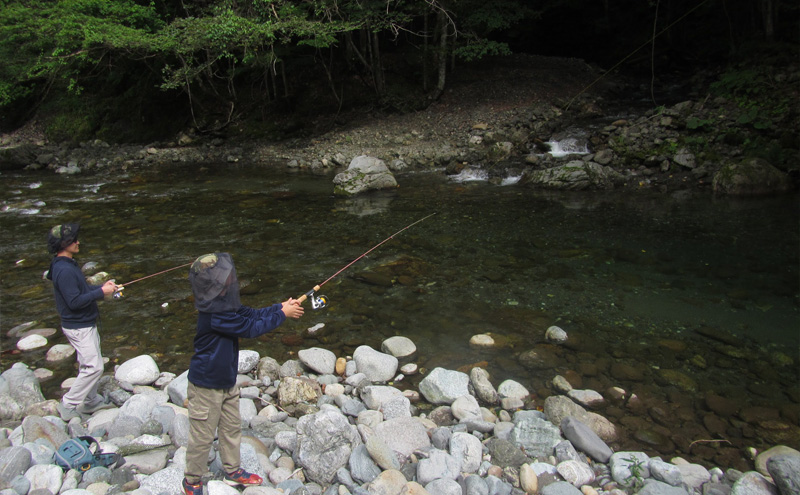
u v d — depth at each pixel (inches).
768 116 446.3
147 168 609.3
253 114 755.4
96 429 144.4
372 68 748.0
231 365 106.7
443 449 139.0
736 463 137.8
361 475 123.5
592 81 707.4
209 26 597.3
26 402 156.9
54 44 708.0
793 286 238.7
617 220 340.8
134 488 115.6
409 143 600.7
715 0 721.0
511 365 188.1
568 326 213.0
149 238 340.5
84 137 782.5
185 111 777.6
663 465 129.3
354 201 417.7
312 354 188.4
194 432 106.7
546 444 141.3
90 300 143.6
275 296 247.9
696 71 700.7
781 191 379.6
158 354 199.9
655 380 175.6
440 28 717.9
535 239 313.0
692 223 327.6
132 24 687.1
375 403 161.8
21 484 110.8
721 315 216.4
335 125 718.5
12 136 812.0
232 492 109.7
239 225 363.9
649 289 242.5
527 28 892.6
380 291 251.3
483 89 724.0
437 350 199.5
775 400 163.2
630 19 838.5
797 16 624.4
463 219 356.5
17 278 280.8
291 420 155.2
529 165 480.1
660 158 442.9
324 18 669.3
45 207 430.3
